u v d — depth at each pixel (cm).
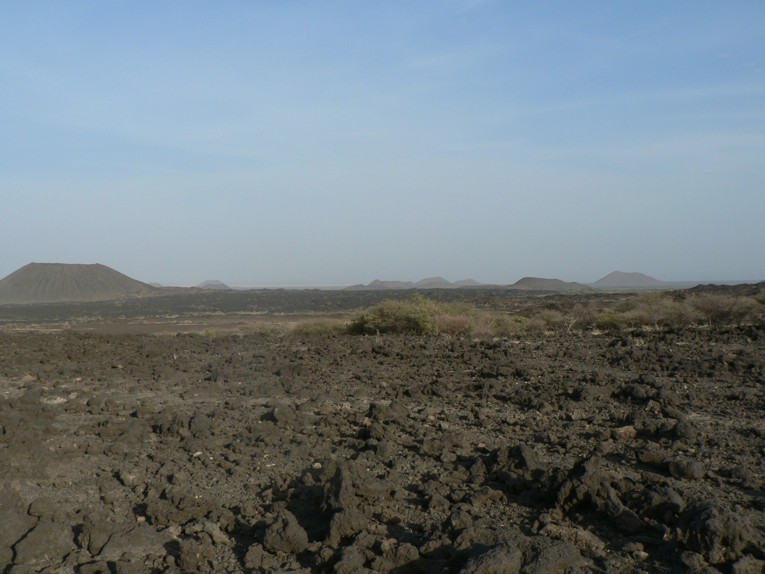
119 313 8812
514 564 476
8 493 649
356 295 11588
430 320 2698
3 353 1938
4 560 563
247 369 1570
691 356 1591
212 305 10238
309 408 1116
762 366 1388
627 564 513
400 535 578
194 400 1234
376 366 1575
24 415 1054
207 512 646
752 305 2714
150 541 591
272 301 10794
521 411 1056
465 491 670
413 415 1044
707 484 688
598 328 2808
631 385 1132
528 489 672
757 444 835
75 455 859
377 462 794
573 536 553
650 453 764
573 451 821
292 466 797
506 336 2356
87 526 589
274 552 563
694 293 4322
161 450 880
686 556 501
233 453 845
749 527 516
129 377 1515
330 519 592
